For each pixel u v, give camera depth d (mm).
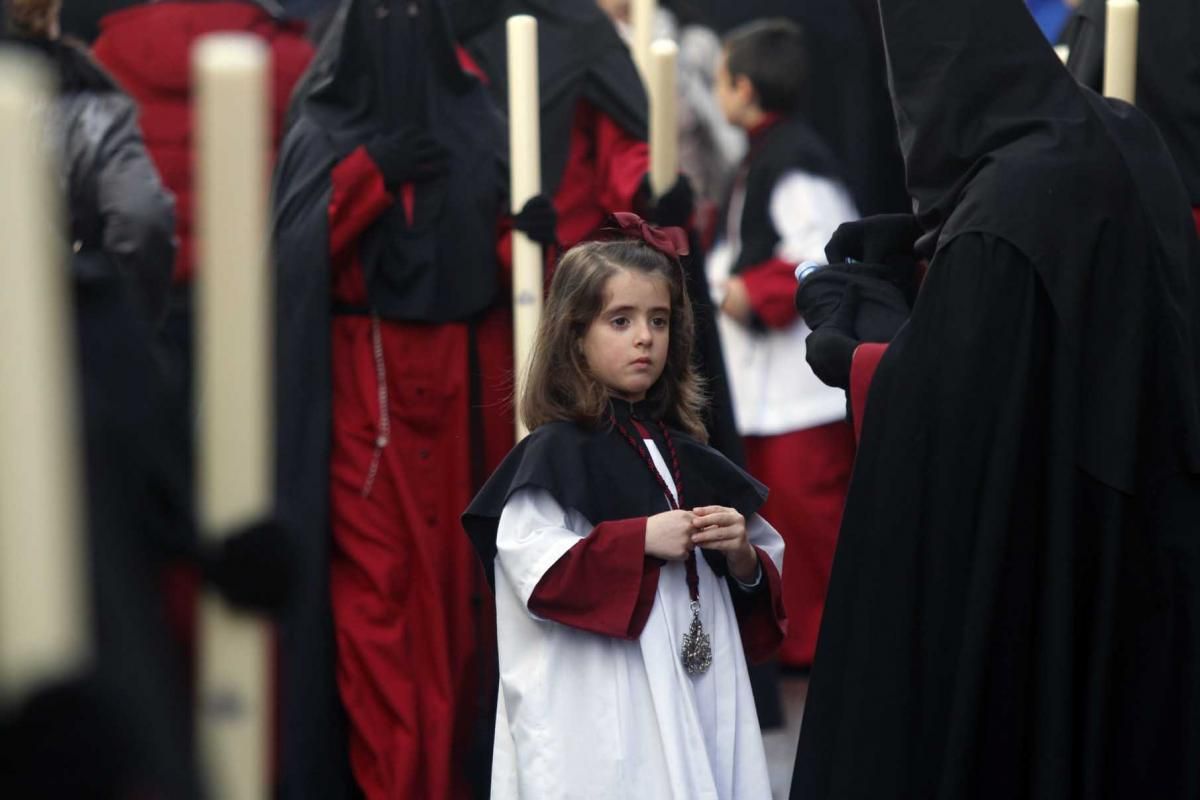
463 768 19094
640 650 13898
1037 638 13133
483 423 19688
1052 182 13352
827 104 28062
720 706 14070
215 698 6406
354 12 19938
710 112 31562
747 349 26078
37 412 4492
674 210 19969
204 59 5656
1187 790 13344
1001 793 13289
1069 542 13102
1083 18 18500
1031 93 13805
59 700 4973
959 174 13844
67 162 19672
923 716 13164
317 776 18422
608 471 14273
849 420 14578
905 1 13938
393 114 19859
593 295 14328
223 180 5711
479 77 20688
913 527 13211
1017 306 13211
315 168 19469
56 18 20047
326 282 19031
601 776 13672
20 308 4480
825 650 13531
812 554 25484
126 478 6918
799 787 13492
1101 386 13312
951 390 13156
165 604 6840
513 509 14133
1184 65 18000
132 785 5141
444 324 19547
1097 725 13172
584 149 22938
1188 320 13727
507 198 20078
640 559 13609
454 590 19250
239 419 6047
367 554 18859
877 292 14891
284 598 6445
